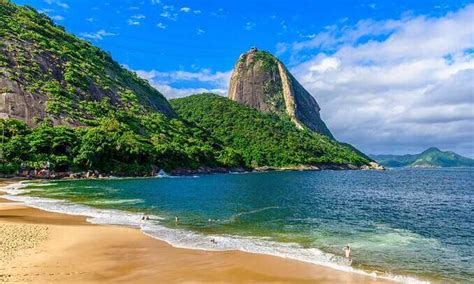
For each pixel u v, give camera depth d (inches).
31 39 6481.3
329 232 1402.6
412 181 5123.0
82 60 7121.1
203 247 1080.2
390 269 929.5
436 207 2272.4
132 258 949.8
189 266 892.6
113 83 7160.4
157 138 5925.2
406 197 2876.5
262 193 2957.7
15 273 796.6
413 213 1989.4
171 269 868.0
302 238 1275.8
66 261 901.8
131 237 1190.3
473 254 1101.1
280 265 914.1
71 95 5797.2
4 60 5541.3
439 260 1029.8
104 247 1054.4
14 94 5044.3
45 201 2084.2
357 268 917.2
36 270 823.7
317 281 806.5
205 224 1507.1
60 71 6264.8
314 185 3944.4
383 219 1765.5
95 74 6939.0
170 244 1111.0
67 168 4264.3
